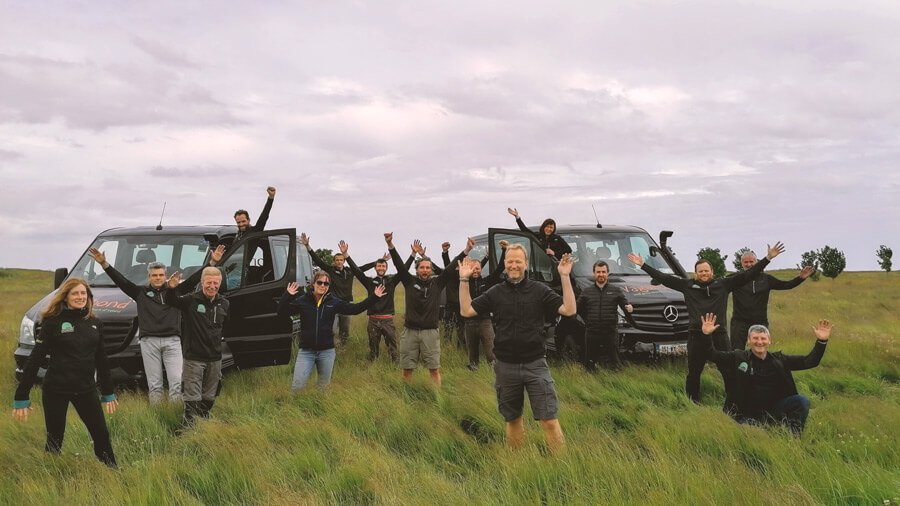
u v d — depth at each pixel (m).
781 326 14.41
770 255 8.09
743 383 6.39
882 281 38.62
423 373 8.95
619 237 11.13
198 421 6.24
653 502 4.20
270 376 9.26
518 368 5.37
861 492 4.46
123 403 7.36
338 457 5.50
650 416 6.53
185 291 7.38
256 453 5.37
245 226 9.34
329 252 17.14
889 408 7.06
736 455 5.41
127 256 9.41
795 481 4.70
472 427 6.62
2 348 11.50
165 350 7.28
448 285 11.44
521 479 4.77
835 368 9.80
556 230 11.13
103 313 8.10
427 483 4.74
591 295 9.08
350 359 10.78
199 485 4.93
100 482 4.83
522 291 5.37
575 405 7.12
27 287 39.69
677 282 8.09
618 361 9.15
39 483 4.80
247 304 8.68
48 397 5.19
